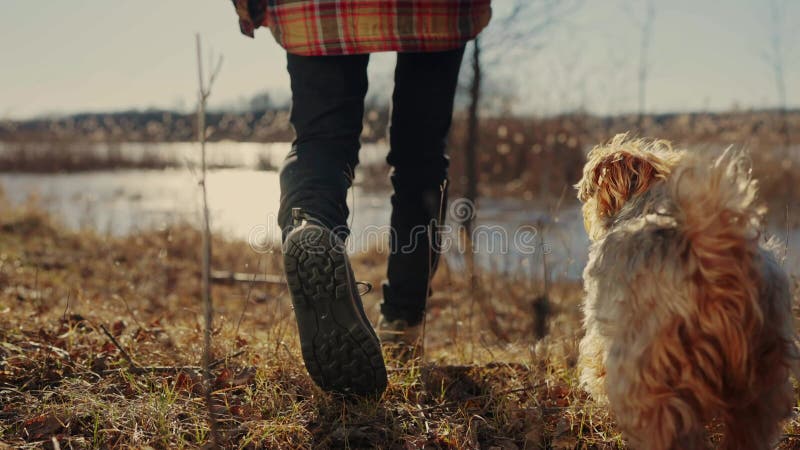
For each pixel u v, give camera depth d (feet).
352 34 7.47
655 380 5.96
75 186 52.29
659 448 5.94
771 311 6.21
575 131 38.22
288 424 7.51
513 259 18.80
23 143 61.67
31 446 6.76
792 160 34.27
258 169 37.42
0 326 9.86
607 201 7.73
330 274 6.96
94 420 7.34
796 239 22.95
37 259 18.72
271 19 7.82
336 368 7.42
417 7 7.48
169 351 9.61
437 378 9.05
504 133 35.47
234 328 10.77
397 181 9.26
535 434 7.58
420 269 9.51
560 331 12.67
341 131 7.84
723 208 5.92
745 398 6.17
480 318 14.49
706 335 5.87
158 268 19.21
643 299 6.09
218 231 25.72
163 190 49.70
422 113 8.81
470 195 21.22
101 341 9.76
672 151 7.83
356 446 7.39
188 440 7.23
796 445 7.63
